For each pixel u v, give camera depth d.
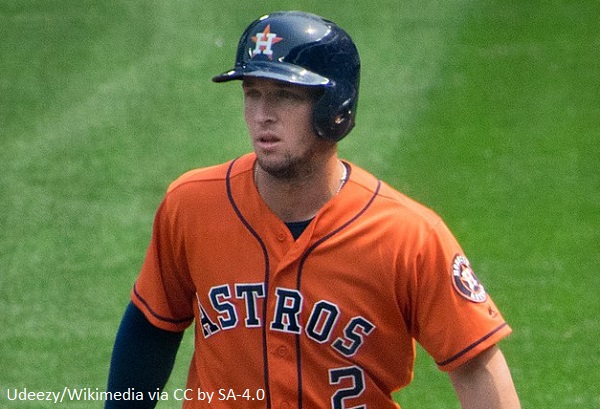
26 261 29.56
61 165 34.88
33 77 41.25
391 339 12.57
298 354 12.53
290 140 12.01
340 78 12.12
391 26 44.69
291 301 12.42
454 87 39.97
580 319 26.88
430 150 35.72
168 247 13.13
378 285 12.29
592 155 35.38
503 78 40.53
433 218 12.54
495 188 33.53
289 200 12.45
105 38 44.34
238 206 12.64
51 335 26.33
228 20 45.59
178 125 37.66
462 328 12.25
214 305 12.77
